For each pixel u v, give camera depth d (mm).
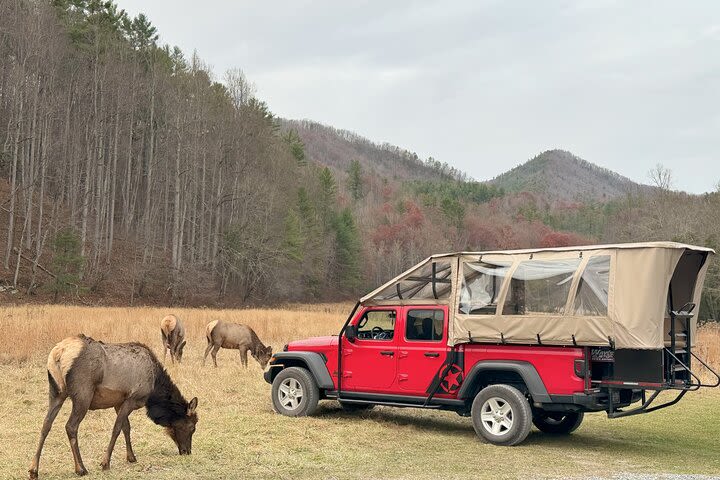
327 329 28625
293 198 83938
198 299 62344
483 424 9602
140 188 77312
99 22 71875
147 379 7668
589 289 9016
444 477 7500
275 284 73625
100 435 9086
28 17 54281
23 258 54844
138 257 65062
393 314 10789
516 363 9469
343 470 7738
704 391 14930
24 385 12922
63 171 62188
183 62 75750
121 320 25938
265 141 74938
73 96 60375
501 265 9789
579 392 9000
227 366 16719
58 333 19438
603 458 8781
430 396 10125
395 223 140375
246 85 72562
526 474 7742
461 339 9836
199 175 73625
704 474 7898
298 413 11109
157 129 67438
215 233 67938
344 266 101000
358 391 10859
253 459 8086
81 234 58156
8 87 57469
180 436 8055
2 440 8648
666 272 8711
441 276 10289
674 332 9234
